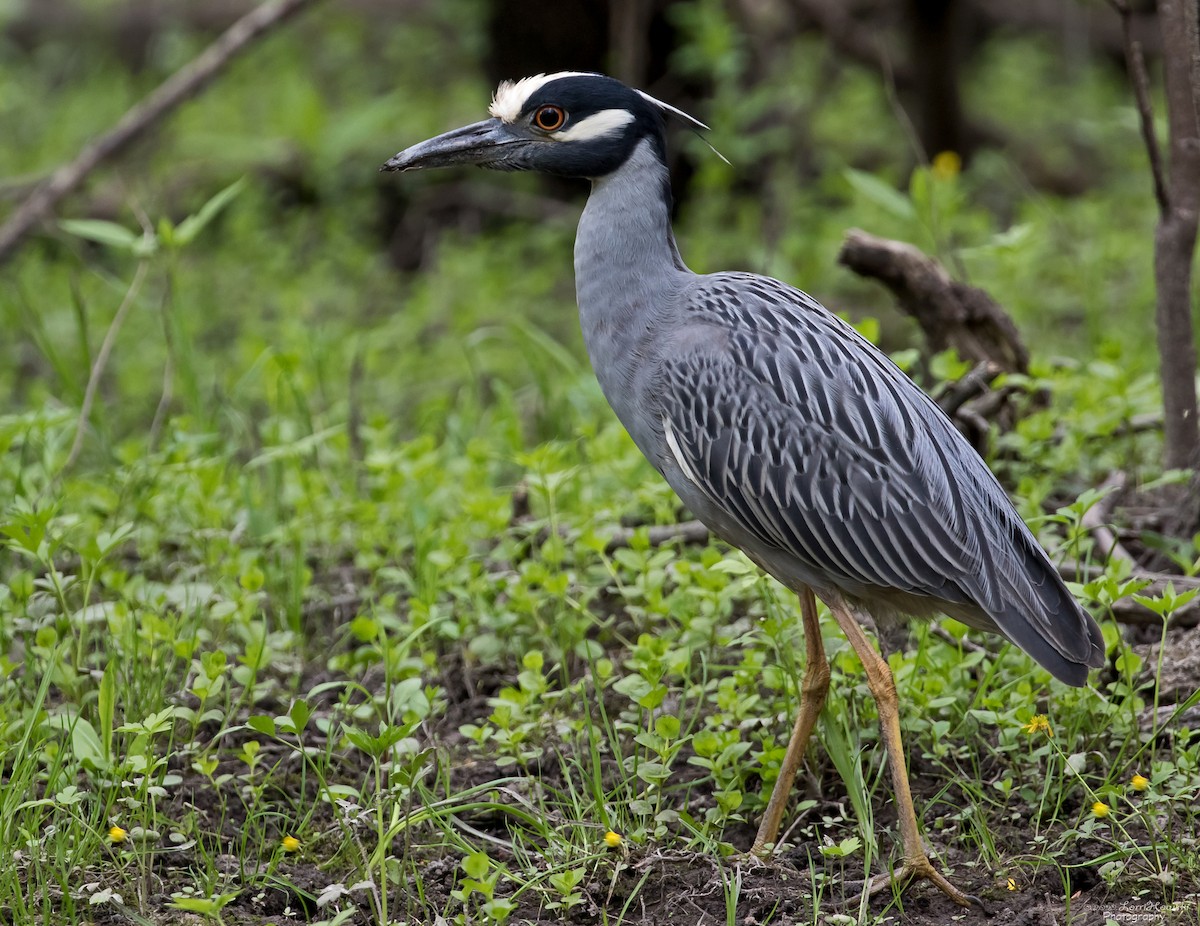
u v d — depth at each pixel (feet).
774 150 70.08
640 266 31.12
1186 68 37.93
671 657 31.01
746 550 30.60
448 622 34.30
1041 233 62.90
